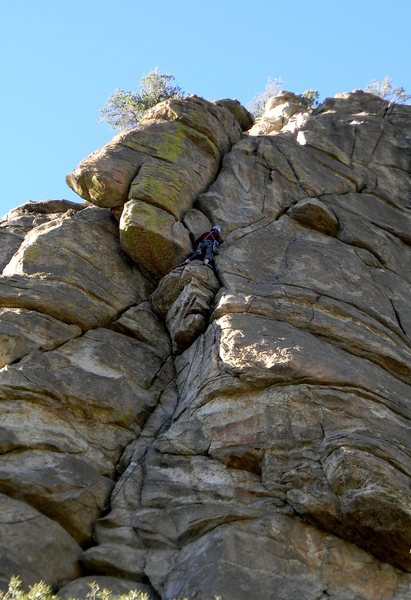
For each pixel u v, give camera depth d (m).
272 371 13.68
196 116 21.67
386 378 14.80
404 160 24.19
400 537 11.73
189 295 16.34
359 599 11.34
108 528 12.51
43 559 11.70
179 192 19.27
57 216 20.73
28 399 13.77
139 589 11.59
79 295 16.50
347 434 12.68
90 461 13.58
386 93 36.50
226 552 11.54
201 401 13.96
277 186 20.86
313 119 24.81
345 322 15.99
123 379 15.20
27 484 12.33
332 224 19.67
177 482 12.96
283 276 17.33
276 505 12.28
